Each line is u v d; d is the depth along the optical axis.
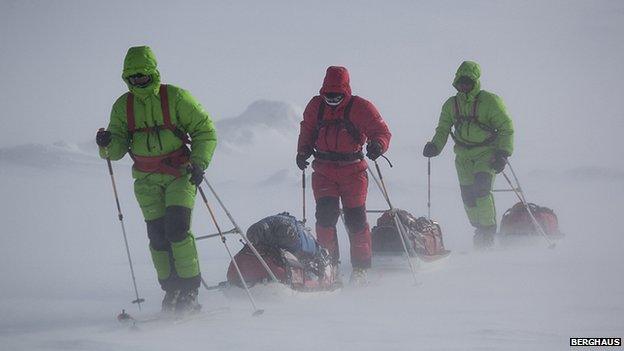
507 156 27.05
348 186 20.91
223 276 22.56
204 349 13.52
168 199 16.59
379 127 20.44
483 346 13.54
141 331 15.11
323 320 15.91
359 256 20.86
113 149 16.56
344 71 20.53
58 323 15.95
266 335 14.56
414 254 22.41
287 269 17.91
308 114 21.05
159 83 16.47
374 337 14.30
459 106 27.33
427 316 16.23
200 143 16.58
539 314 16.25
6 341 14.23
